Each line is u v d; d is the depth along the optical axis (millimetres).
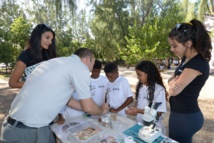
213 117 3682
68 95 1340
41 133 1291
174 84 1308
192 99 1332
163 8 14898
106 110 1716
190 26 1230
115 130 1481
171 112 1488
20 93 1363
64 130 1513
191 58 1280
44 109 1264
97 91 2293
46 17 9914
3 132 1342
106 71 2207
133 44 11094
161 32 10336
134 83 7668
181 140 1437
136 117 2084
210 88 6355
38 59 1830
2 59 10648
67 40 17734
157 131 1313
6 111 4172
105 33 16500
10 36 11000
